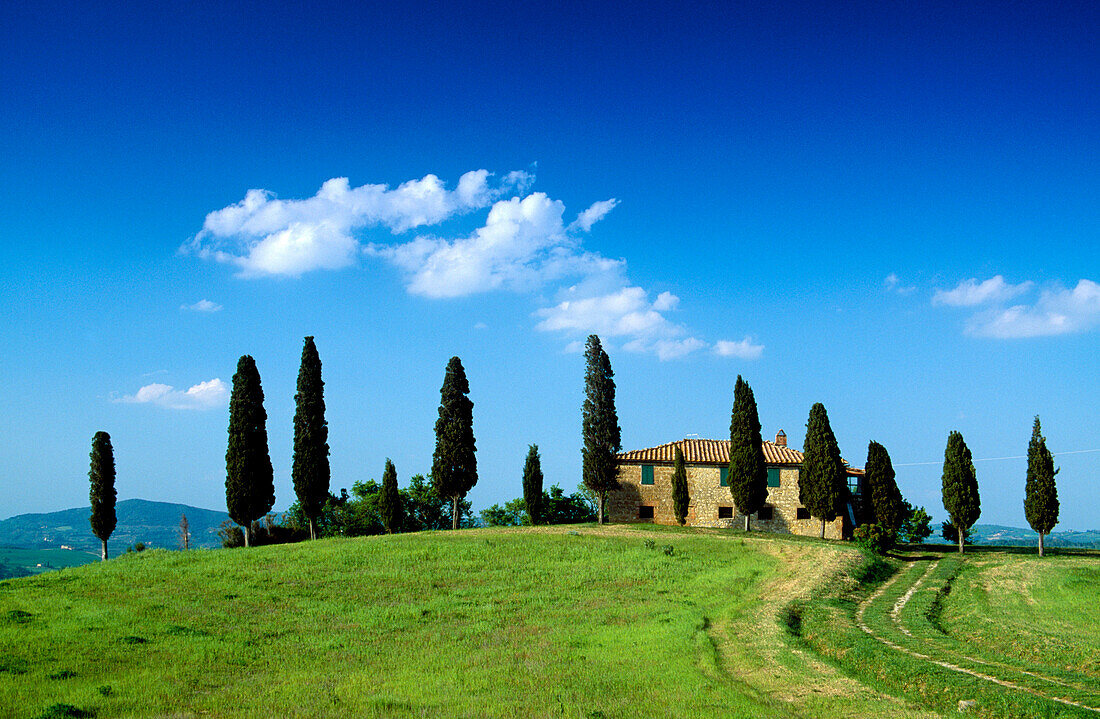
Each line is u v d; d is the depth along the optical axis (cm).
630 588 3831
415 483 8381
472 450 6744
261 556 4741
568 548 4941
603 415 6638
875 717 1759
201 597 3644
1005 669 2042
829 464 5972
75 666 2409
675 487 6712
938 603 3556
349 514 8144
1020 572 4428
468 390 6850
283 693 2111
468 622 3159
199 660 2511
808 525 6612
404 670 2369
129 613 3238
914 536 7231
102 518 6106
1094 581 3997
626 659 2397
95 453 6175
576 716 1797
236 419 5969
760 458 6231
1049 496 5394
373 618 3231
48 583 3966
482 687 2119
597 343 6781
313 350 6469
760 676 2173
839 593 3600
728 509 6731
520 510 8606
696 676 2158
